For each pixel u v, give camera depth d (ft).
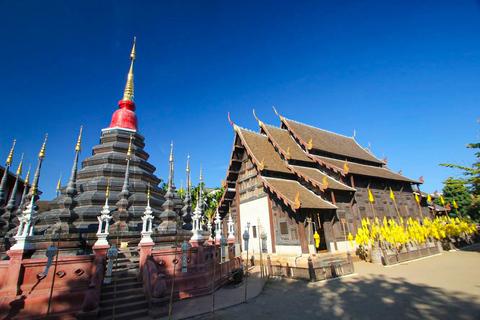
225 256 60.44
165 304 35.47
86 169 69.00
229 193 104.47
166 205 61.11
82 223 57.26
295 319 32.58
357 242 77.36
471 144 84.02
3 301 30.50
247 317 33.91
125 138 76.69
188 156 77.97
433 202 151.94
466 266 63.21
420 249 83.92
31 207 35.60
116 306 34.96
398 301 37.45
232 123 102.32
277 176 88.89
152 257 42.78
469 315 30.37
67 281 35.17
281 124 115.85
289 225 75.61
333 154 104.88
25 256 33.68
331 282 52.75
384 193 103.30
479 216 153.38
